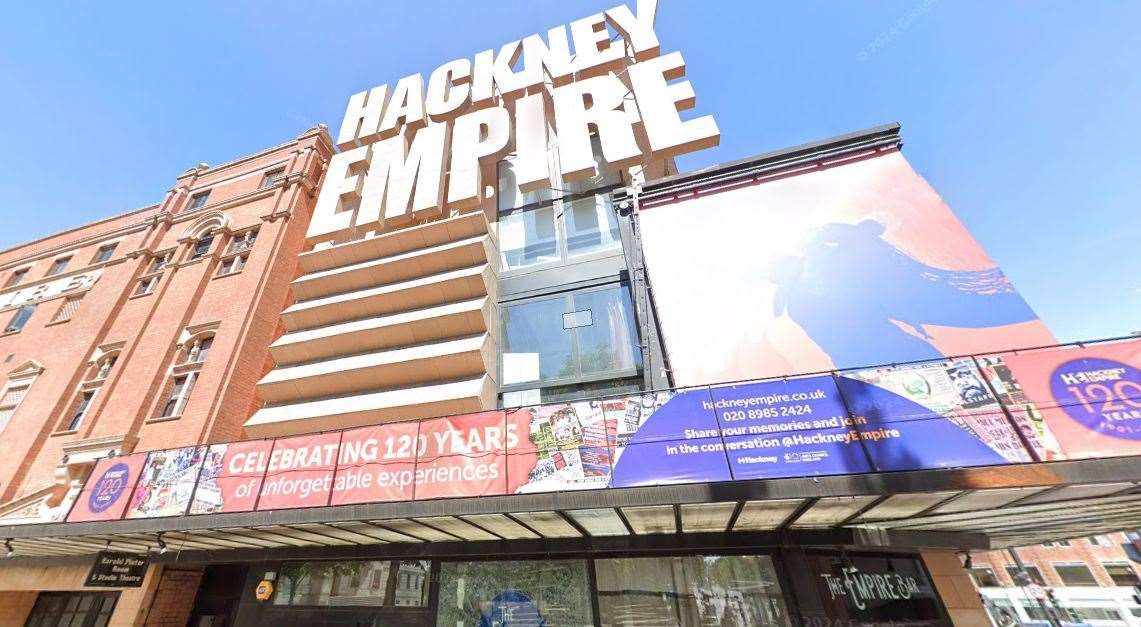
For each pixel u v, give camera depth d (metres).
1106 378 5.15
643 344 9.82
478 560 8.31
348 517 6.79
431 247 13.15
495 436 6.90
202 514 7.57
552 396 10.34
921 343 7.71
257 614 8.79
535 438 6.71
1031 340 7.09
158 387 13.62
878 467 5.31
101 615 10.29
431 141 15.42
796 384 6.14
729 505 6.08
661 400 6.51
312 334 12.43
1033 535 9.27
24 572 10.73
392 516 6.61
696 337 9.13
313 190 18.22
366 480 7.08
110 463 8.90
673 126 12.62
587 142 13.05
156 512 7.86
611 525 7.23
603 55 15.01
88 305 17.56
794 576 6.99
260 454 7.94
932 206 9.10
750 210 10.55
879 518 6.74
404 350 11.39
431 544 8.42
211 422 12.12
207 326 14.48
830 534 7.21
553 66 15.76
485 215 13.11
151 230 18.95
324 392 11.58
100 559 8.73
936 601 7.17
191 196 20.16
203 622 9.83
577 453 6.40
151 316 15.72
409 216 14.10
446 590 8.19
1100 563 36.69
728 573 7.29
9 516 12.09
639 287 10.66
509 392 10.71
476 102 16.09
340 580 8.81
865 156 10.35
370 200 14.84
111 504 8.26
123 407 13.40
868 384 5.89
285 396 11.77
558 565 7.95
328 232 14.57
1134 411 4.90
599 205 13.08
